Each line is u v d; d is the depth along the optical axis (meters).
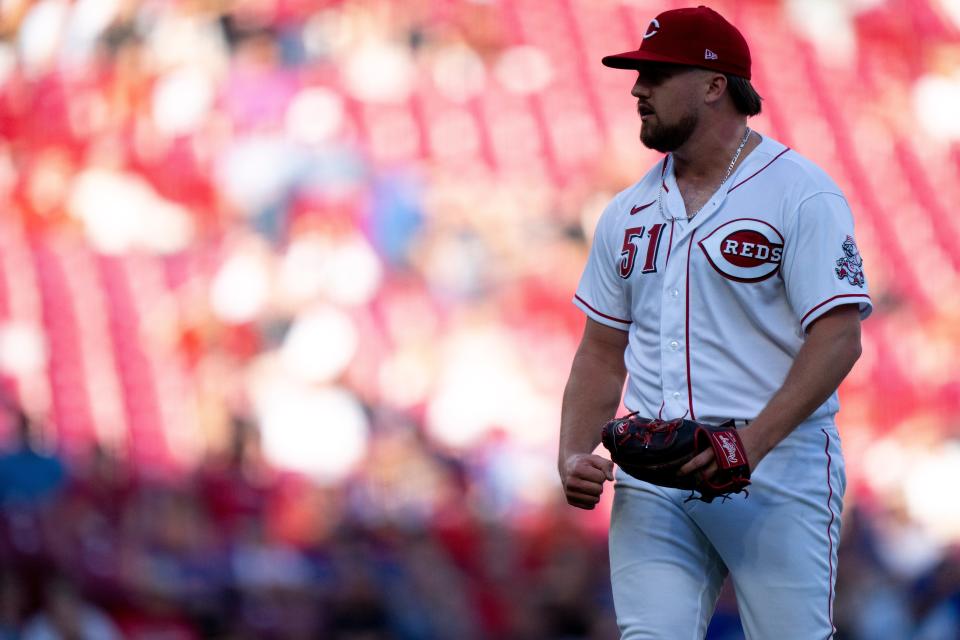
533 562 29.25
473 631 26.91
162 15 43.50
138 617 24.67
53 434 31.61
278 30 44.38
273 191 39.88
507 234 41.56
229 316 36.50
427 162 42.66
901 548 32.66
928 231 47.03
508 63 47.06
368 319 37.66
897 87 51.88
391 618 26.36
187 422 33.38
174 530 26.80
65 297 35.62
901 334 42.25
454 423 36.00
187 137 40.44
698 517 8.99
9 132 40.47
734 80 8.95
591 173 44.62
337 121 42.53
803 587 8.76
